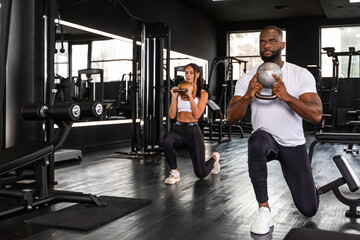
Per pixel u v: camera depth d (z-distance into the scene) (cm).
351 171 248
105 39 643
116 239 209
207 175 371
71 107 272
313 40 1030
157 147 609
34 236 213
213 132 962
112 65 659
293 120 211
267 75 192
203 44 1009
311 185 216
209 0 875
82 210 261
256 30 1082
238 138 845
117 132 671
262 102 213
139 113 569
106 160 509
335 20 1012
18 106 385
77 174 407
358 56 1002
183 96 349
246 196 309
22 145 267
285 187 341
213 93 1080
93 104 279
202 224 236
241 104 203
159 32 548
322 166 466
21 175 378
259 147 208
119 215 251
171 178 359
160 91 573
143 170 434
